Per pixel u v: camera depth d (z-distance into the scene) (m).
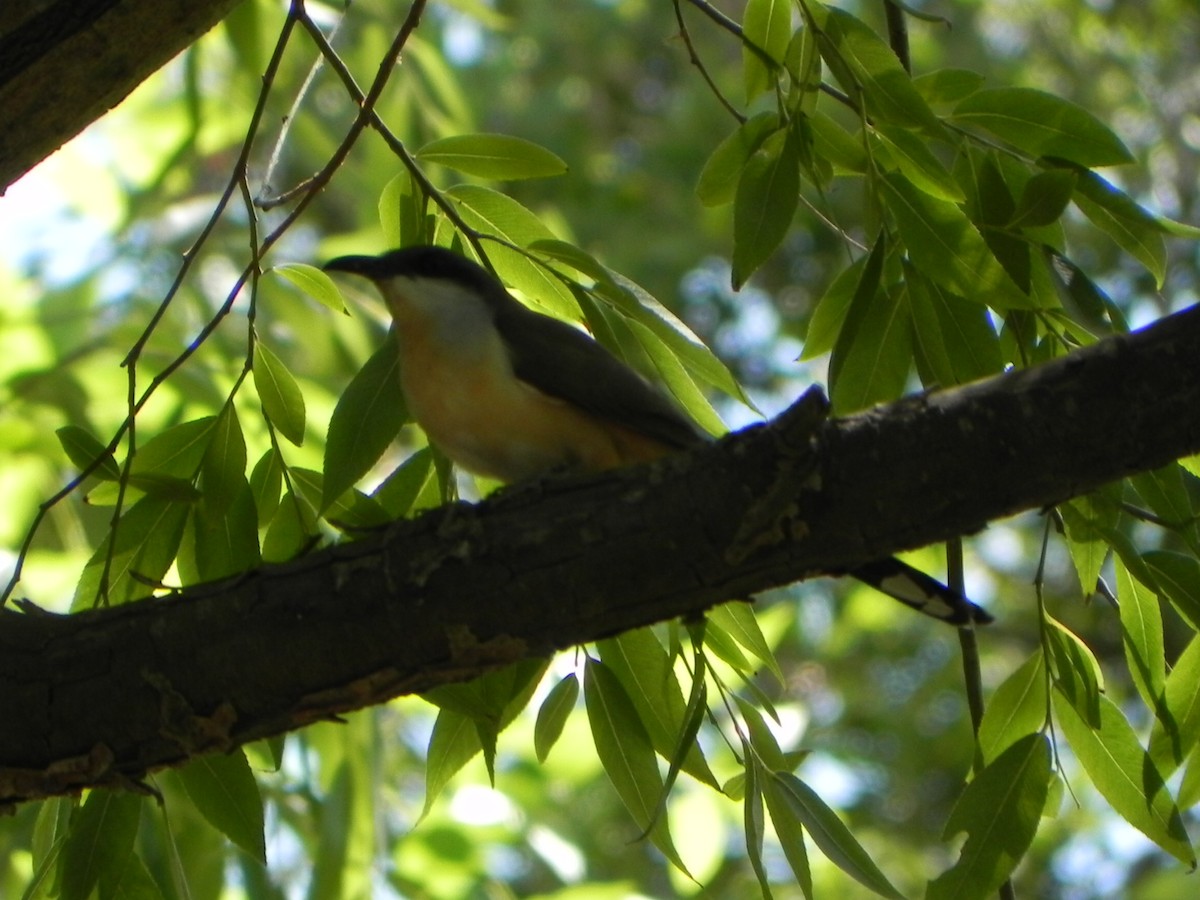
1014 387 7.38
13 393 15.09
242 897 13.73
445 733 9.16
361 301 15.51
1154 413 7.23
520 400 9.52
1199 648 8.60
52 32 8.12
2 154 8.32
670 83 29.25
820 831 8.12
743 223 8.54
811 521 7.34
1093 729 8.55
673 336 8.94
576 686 8.93
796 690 28.67
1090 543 8.63
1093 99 27.84
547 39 28.52
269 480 9.11
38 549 14.92
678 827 15.05
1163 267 8.93
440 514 7.73
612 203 27.22
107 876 8.27
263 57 13.75
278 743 8.80
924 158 8.38
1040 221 8.59
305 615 7.63
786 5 8.96
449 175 15.41
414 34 14.53
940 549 18.48
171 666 7.70
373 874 12.66
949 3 27.53
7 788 7.89
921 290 8.74
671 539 7.39
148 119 16.88
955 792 27.44
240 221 23.34
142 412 14.71
